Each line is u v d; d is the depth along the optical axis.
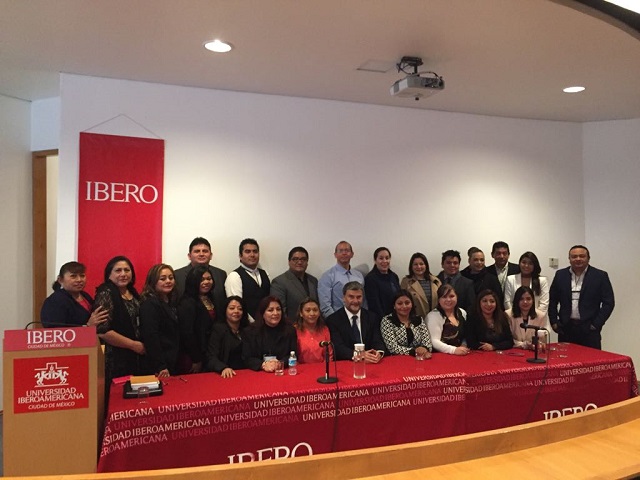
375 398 2.69
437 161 4.69
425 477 1.35
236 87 3.97
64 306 2.87
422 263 4.21
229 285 3.72
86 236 3.66
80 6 2.57
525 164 5.03
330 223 4.32
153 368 2.93
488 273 4.30
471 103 4.44
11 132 4.30
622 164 5.09
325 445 2.60
